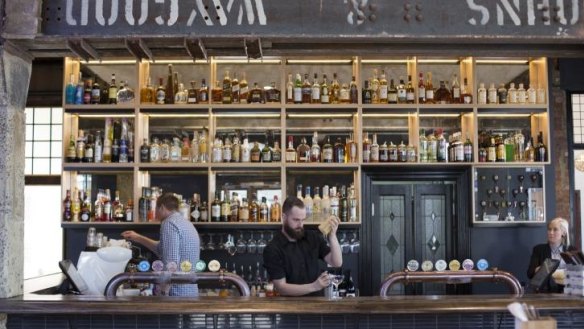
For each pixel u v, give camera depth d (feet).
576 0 11.20
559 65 21.11
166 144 19.47
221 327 11.02
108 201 19.21
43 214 21.63
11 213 11.27
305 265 12.70
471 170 19.48
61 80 21.12
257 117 20.08
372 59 19.90
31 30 10.96
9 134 11.23
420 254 19.77
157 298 11.01
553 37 11.16
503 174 19.58
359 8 11.12
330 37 11.07
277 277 12.30
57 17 11.07
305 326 11.00
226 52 11.96
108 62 19.92
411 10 11.14
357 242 19.47
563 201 21.03
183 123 20.16
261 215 19.15
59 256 21.54
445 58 19.71
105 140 19.39
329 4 11.11
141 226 18.98
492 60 19.97
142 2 11.05
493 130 20.33
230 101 19.35
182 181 20.06
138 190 19.11
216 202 19.10
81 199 19.62
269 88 19.43
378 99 19.58
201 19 11.04
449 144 19.75
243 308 10.43
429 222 19.88
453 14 11.15
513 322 11.10
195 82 19.98
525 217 19.52
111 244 16.30
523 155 19.76
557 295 11.23
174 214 14.34
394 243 19.83
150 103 19.29
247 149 19.34
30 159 21.71
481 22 11.14
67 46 11.37
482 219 19.44
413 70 19.79
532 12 11.17
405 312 10.36
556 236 17.46
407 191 19.89
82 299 10.85
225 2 11.07
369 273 19.43
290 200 12.74
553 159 20.57
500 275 11.53
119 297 11.14
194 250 14.23
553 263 11.61
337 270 19.13
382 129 20.21
